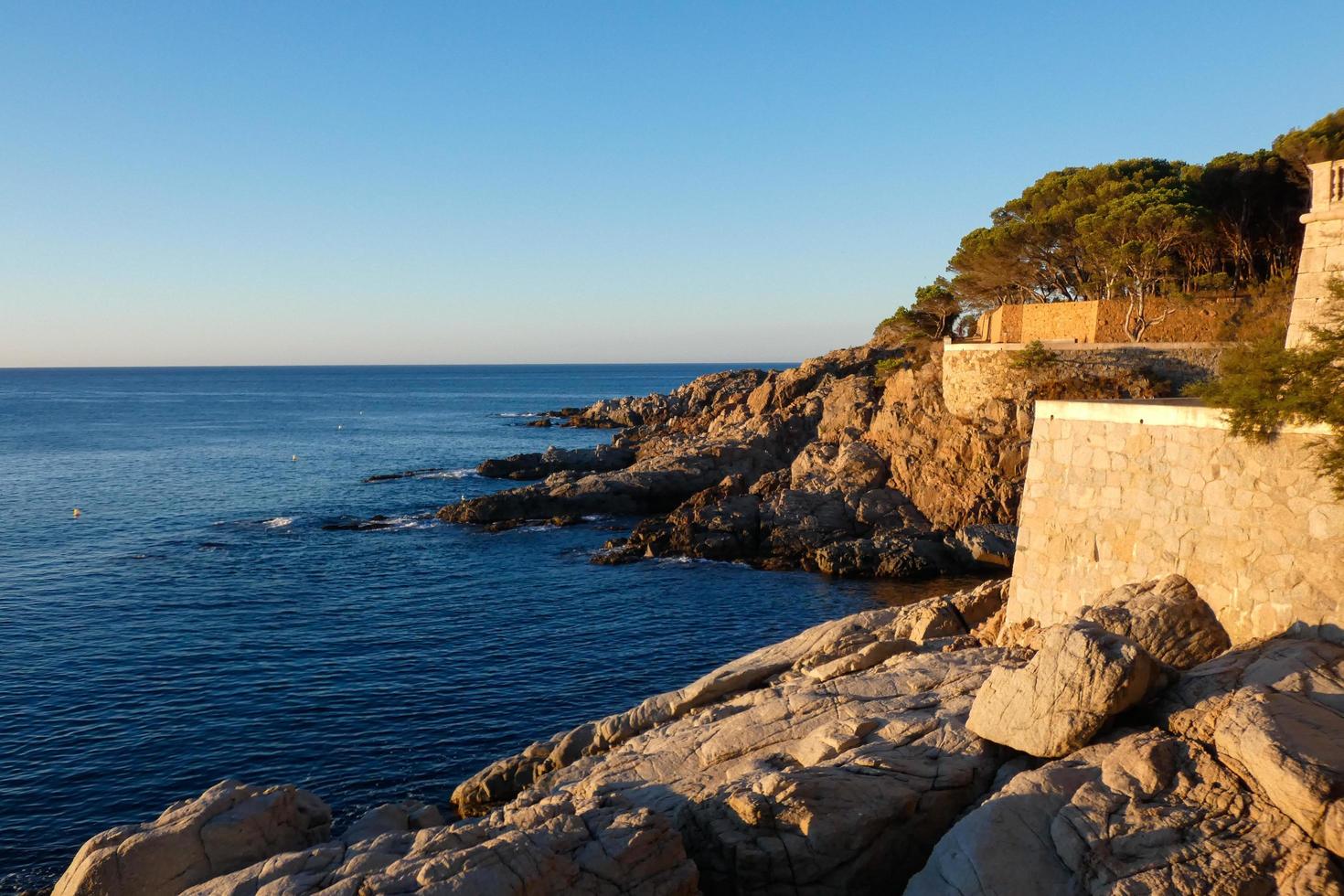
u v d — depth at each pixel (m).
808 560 63.03
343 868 14.20
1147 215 54.81
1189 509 17.89
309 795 18.84
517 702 37.16
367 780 30.33
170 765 31.34
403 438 157.88
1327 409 15.00
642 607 52.41
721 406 123.50
